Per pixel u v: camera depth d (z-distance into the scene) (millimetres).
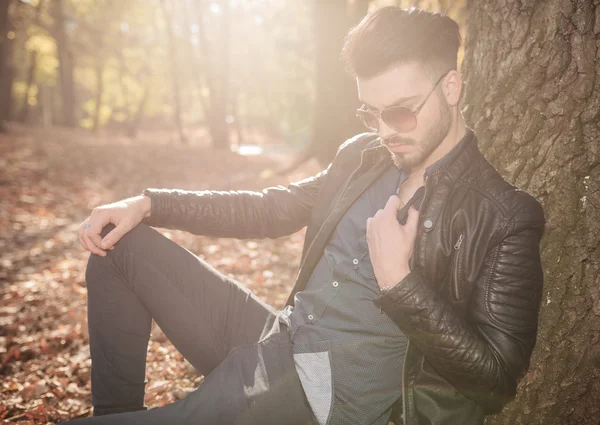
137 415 1570
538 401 2041
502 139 2227
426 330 1535
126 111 38938
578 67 1973
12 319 4504
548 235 2035
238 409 1646
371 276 1766
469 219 1637
